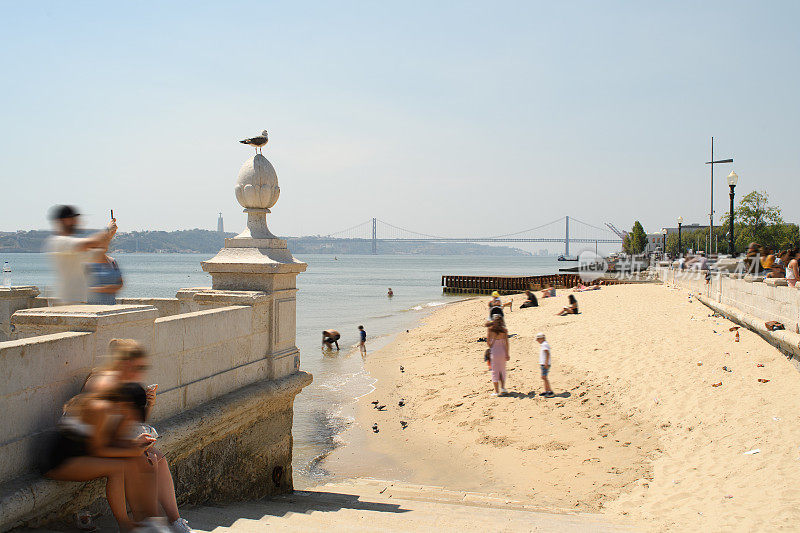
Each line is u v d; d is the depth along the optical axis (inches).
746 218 2453.2
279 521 199.2
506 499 315.6
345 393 644.7
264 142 273.9
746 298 608.4
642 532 231.0
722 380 465.1
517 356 693.3
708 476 309.7
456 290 2442.2
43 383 150.3
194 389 212.2
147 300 277.0
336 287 3083.2
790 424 354.0
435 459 418.9
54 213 196.9
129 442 151.6
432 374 696.4
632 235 3223.4
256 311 255.3
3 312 278.8
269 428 266.8
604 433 417.7
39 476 146.7
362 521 210.4
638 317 831.7
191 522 184.9
